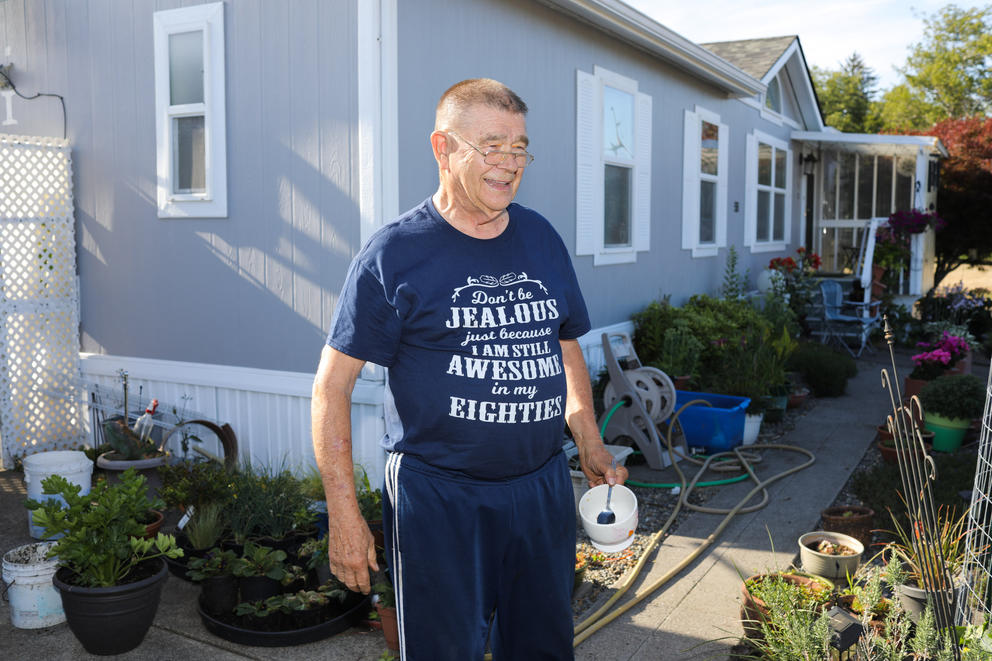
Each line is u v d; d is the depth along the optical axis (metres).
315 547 3.81
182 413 5.49
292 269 4.98
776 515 4.91
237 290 5.21
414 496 2.02
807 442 6.63
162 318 5.55
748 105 11.51
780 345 7.59
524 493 2.08
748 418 6.48
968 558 3.27
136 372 5.66
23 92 5.94
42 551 3.71
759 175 12.42
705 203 10.27
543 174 6.49
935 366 7.52
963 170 17.48
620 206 7.95
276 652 3.33
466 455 2.01
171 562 4.05
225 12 5.06
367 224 4.69
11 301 5.81
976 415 6.21
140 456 5.27
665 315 7.99
